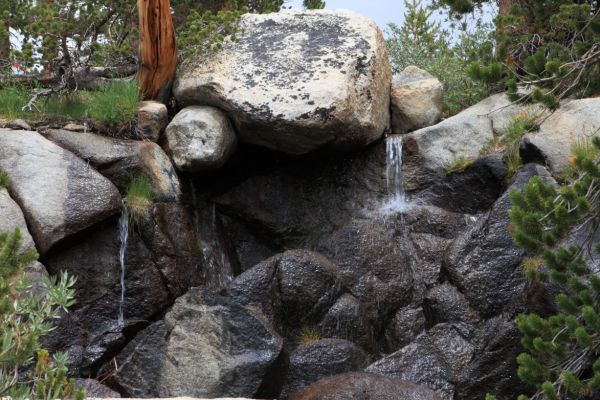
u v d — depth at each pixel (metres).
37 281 8.84
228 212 11.35
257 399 8.19
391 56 14.27
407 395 7.39
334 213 11.31
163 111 10.98
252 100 10.78
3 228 9.00
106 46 11.73
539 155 10.40
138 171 10.20
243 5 14.12
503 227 9.45
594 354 7.53
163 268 9.91
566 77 8.45
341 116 10.76
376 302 10.03
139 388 8.31
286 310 9.54
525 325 7.51
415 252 10.63
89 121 10.59
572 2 9.51
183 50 11.56
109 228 9.72
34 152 9.69
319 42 11.46
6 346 4.54
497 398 8.55
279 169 11.54
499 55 9.05
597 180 7.47
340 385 7.54
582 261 7.62
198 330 8.42
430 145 11.38
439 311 9.23
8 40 12.63
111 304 9.55
